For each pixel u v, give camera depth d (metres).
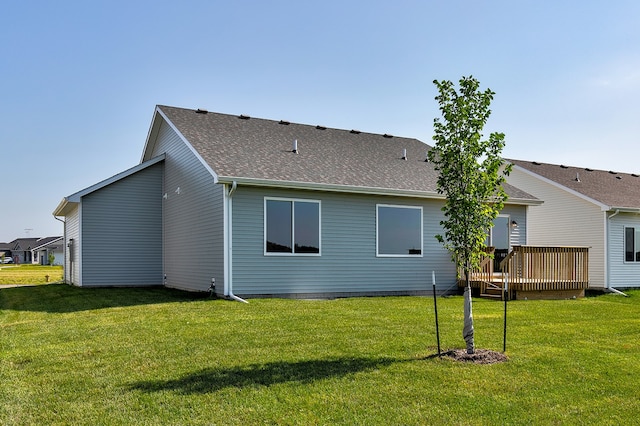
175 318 9.04
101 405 4.54
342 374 5.47
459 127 6.55
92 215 16.02
